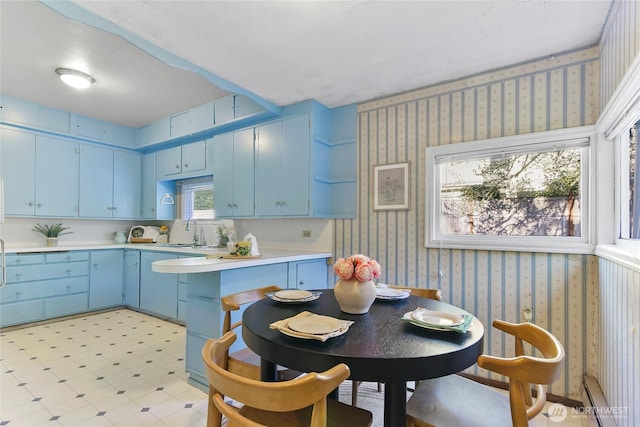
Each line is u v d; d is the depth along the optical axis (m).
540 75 2.28
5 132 3.55
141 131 4.53
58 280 3.79
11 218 3.85
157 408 2.02
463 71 2.47
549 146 2.26
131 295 4.23
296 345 1.15
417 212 2.78
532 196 2.38
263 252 3.17
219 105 3.54
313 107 3.04
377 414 2.02
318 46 2.12
